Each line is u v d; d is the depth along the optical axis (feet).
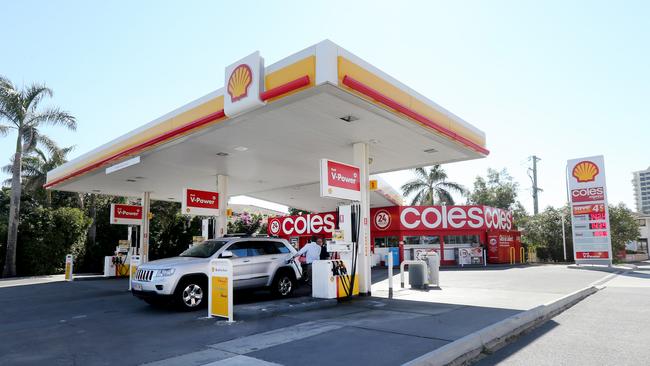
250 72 32.22
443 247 97.66
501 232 104.99
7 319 32.99
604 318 30.53
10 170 99.40
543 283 52.21
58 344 24.12
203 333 25.85
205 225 60.44
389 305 35.24
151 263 36.14
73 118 92.17
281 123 36.96
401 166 56.39
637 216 175.42
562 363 19.66
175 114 41.16
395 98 33.96
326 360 19.39
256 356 20.35
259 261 39.45
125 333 26.63
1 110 87.10
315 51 28.66
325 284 37.09
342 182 39.37
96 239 104.99
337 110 33.55
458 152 48.06
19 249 88.79
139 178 63.21
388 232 98.89
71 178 61.46
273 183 71.61
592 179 86.84
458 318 28.71
